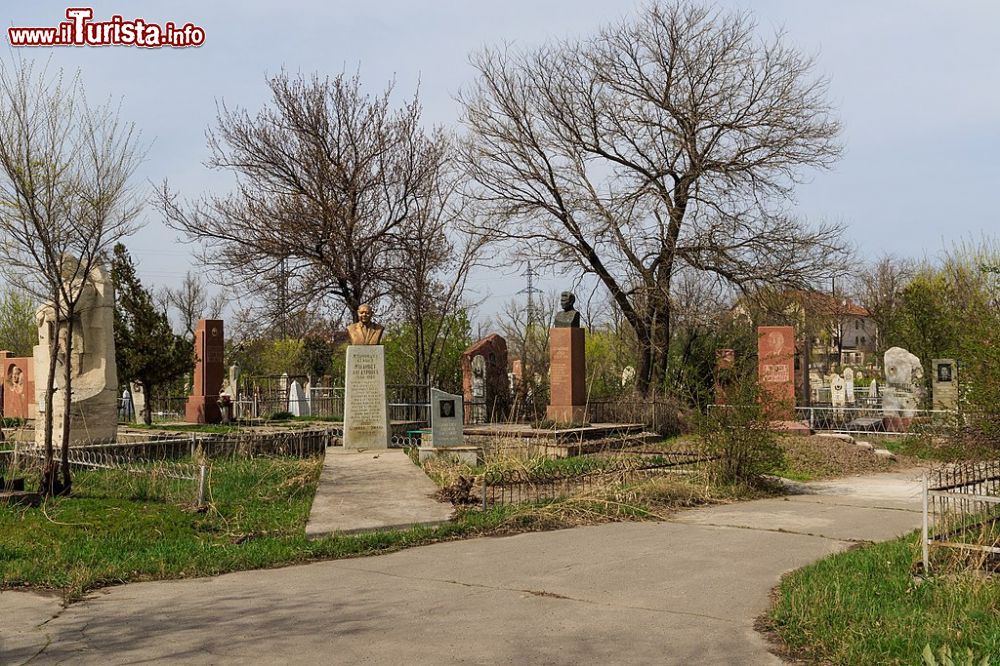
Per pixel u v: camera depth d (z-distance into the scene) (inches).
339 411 1320.1
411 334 1536.7
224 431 940.0
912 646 251.1
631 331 1694.1
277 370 2001.7
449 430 736.3
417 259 1240.2
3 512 464.1
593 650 261.7
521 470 609.3
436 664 248.8
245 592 338.3
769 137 1199.6
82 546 409.1
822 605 295.4
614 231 1210.6
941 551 339.6
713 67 1206.3
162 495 524.7
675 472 651.5
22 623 294.4
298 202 1193.4
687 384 1144.8
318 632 281.4
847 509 563.2
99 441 735.7
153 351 1094.4
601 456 782.5
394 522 474.9
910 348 1438.2
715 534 466.9
